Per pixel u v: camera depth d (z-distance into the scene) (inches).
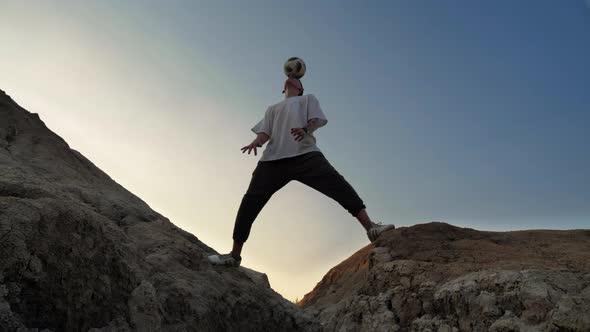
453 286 253.0
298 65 205.9
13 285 102.0
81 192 183.0
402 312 271.7
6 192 133.6
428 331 248.2
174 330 135.9
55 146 217.0
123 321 119.6
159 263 155.4
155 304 128.8
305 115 189.5
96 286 118.0
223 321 158.4
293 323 185.6
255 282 194.4
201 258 176.4
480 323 232.4
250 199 188.4
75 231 119.3
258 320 173.2
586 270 244.1
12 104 230.8
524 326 214.8
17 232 105.1
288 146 187.6
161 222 195.8
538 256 271.1
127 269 128.0
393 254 315.3
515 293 229.0
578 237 299.1
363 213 183.8
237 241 189.0
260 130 194.2
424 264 287.0
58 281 109.9
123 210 189.0
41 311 105.3
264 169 190.9
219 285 168.1
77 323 110.8
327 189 184.4
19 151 197.6
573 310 206.1
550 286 225.0
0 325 94.9
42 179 167.6
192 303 146.9
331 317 335.0
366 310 286.4
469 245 299.6
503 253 281.7
